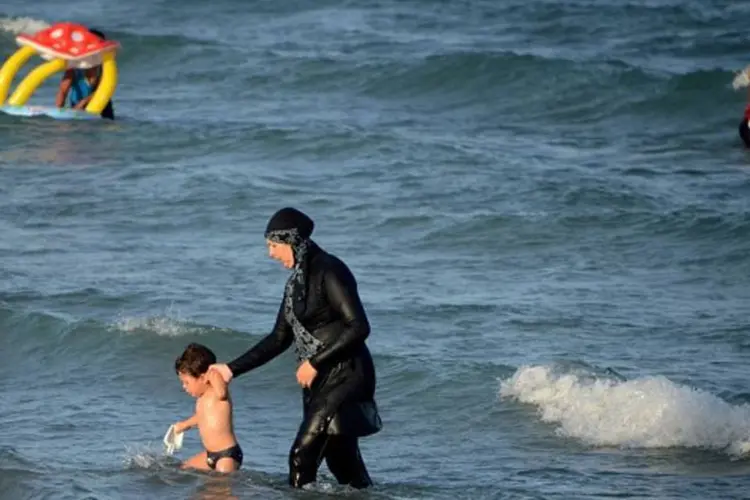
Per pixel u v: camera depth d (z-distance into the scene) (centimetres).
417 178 7688
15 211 6962
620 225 6756
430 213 6931
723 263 6209
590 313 5412
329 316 3378
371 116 9700
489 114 9925
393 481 3781
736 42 12012
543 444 4153
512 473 3878
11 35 12394
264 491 3525
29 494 3606
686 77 10169
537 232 6644
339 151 8319
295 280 3397
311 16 13138
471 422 4356
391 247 6469
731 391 4488
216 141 8488
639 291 5772
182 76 10881
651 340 5075
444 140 8775
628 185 7481
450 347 4981
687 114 9850
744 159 8388
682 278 5991
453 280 5928
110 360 4944
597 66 10481
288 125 8988
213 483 3609
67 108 8906
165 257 6191
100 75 8956
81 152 8219
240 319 5300
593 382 4472
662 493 3675
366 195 7338
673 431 4128
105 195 7275
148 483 3641
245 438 4238
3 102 8912
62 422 4338
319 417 3391
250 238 6550
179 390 4684
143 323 5153
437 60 10650
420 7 13438
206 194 7269
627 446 4097
